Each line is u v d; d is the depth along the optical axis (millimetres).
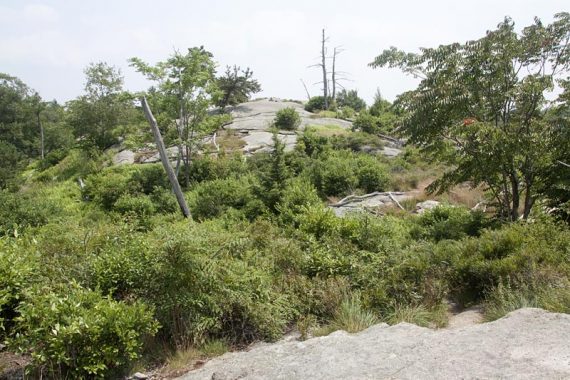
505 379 3150
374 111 37312
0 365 4562
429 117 10242
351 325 5160
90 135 32688
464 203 15969
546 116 10203
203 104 22859
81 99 32781
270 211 14242
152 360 4840
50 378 4270
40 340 4184
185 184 22344
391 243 7973
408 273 6383
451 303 6223
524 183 10922
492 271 6035
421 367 3490
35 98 54750
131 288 5441
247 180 18203
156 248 5457
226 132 31672
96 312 4414
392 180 19141
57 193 24297
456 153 10906
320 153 23891
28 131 54719
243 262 6203
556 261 5941
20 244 6254
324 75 44312
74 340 4180
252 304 5441
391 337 4230
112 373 4441
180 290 5160
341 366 3701
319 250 7066
